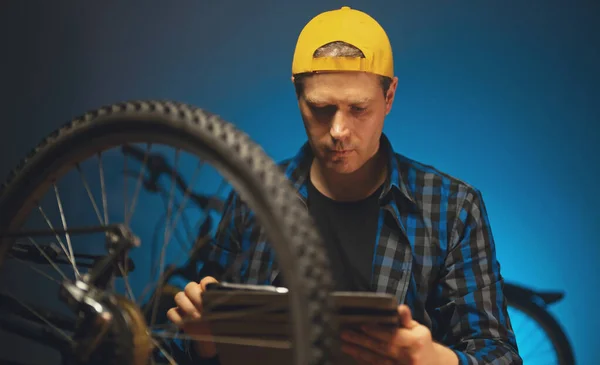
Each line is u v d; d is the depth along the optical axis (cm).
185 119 91
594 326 202
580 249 201
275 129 206
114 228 99
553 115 198
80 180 210
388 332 100
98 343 92
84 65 212
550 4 195
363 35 127
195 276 156
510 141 200
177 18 207
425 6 198
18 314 112
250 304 96
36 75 215
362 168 142
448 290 139
